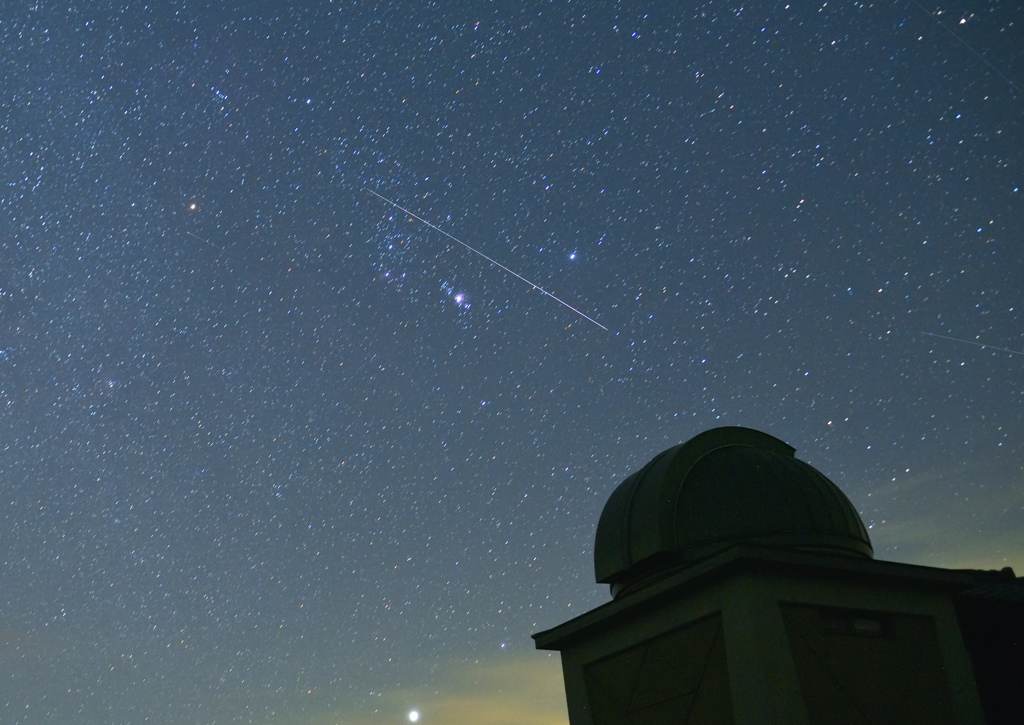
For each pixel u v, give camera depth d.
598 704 12.20
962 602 13.15
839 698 10.24
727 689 10.27
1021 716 12.49
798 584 10.62
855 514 12.37
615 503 13.10
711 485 12.12
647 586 11.42
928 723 10.76
